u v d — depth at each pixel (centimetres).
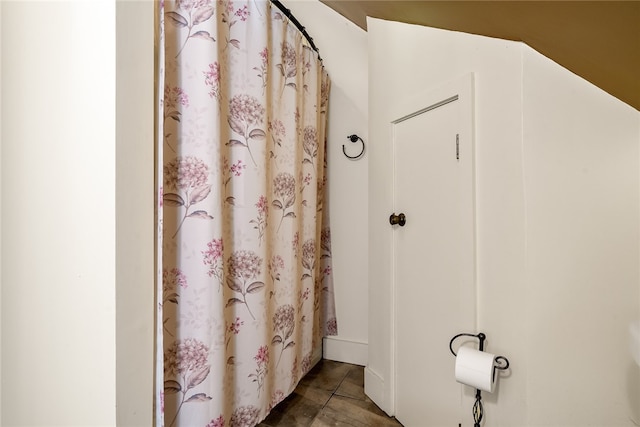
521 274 94
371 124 173
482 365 93
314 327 190
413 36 139
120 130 56
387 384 150
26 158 60
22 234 61
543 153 91
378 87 166
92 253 57
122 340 57
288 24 154
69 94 58
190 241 102
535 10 55
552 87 90
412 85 139
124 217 57
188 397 101
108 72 56
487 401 104
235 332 122
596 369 88
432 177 127
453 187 116
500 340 100
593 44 61
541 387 92
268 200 140
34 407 61
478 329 107
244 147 124
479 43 107
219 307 104
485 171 105
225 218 119
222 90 115
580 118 87
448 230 118
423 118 132
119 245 56
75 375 58
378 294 163
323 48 213
